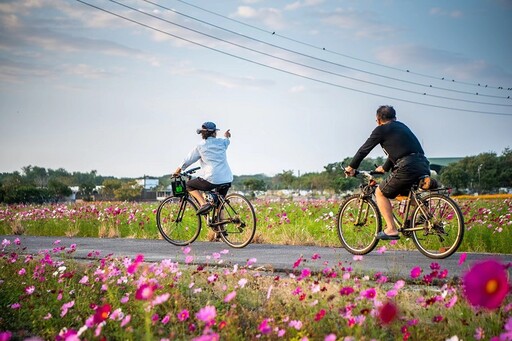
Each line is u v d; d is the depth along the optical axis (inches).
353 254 333.4
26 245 443.5
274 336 158.9
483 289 60.1
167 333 176.9
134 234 500.1
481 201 857.5
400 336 154.6
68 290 240.5
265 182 7199.8
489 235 405.4
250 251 358.6
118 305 208.7
